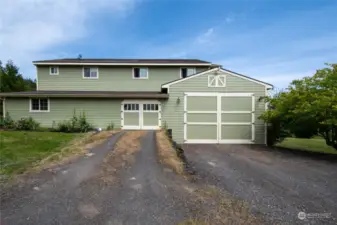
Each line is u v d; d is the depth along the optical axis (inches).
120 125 474.3
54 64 564.4
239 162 273.3
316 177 207.6
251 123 439.8
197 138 442.3
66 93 487.2
